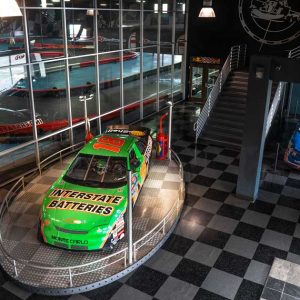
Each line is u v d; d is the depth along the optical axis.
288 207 11.05
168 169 13.13
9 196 11.49
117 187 9.54
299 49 19.20
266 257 8.78
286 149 14.54
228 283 7.93
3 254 8.27
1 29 28.75
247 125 10.63
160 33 19.81
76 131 18.00
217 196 11.64
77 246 8.25
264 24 19.75
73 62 29.66
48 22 27.94
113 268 8.06
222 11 20.72
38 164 12.64
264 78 9.99
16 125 18.34
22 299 7.48
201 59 22.08
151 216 10.02
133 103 18.81
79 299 7.46
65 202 8.95
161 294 7.61
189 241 9.34
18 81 28.58
